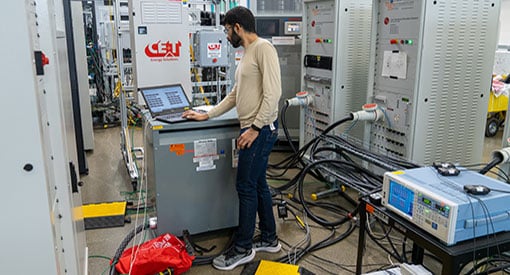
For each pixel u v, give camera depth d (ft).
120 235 9.21
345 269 7.84
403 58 8.85
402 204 5.47
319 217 9.95
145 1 10.61
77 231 5.66
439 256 4.81
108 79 20.49
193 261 7.94
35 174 3.09
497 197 4.86
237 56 14.02
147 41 10.85
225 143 8.38
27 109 2.95
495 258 6.53
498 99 17.12
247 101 7.32
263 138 7.28
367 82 10.87
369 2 11.27
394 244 8.59
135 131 19.17
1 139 2.95
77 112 12.65
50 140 4.22
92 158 15.06
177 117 8.19
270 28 14.69
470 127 9.46
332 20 11.15
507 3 22.00
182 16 11.10
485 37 8.97
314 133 12.55
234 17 7.05
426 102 8.75
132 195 11.57
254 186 7.70
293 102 12.37
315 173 12.10
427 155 9.13
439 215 4.81
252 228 7.89
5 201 3.08
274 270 7.61
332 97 11.46
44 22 4.16
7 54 2.83
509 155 6.72
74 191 5.50
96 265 7.97
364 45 11.52
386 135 9.74
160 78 11.23
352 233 9.25
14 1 2.76
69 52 12.16
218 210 8.72
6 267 3.23
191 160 8.16
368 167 10.52
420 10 8.25
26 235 3.20
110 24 17.40
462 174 5.69
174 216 8.34
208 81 14.48
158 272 7.27
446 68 8.73
